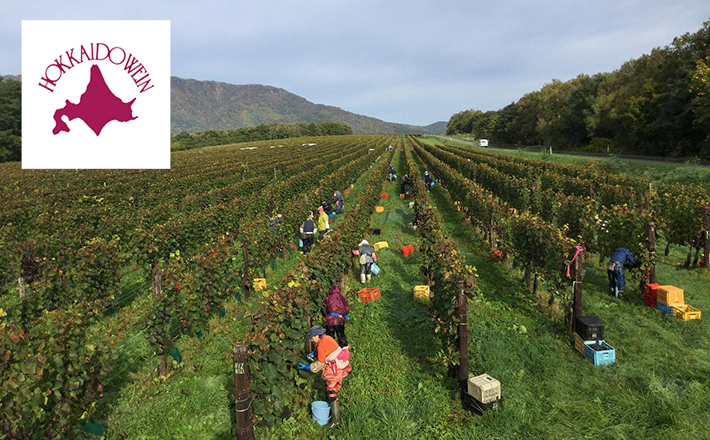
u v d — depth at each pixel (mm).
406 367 7207
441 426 5684
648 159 43344
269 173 36188
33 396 4371
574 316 7918
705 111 37375
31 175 32438
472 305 9836
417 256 14219
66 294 8820
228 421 5848
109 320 9281
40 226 13195
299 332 6297
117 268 10125
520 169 31594
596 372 6777
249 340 5262
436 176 35688
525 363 7223
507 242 12758
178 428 5711
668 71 48562
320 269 8852
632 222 10789
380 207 23734
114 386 6676
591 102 67250
